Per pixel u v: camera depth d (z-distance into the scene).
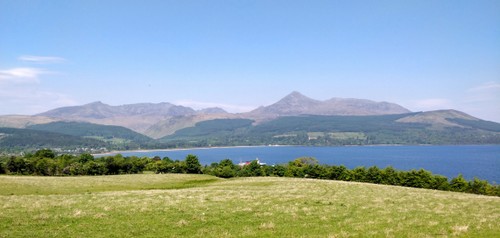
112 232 23.56
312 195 45.16
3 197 38.41
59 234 22.86
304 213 31.44
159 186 74.69
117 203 34.34
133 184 76.06
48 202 34.25
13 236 22.16
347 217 29.94
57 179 77.69
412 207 36.28
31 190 59.22
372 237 22.45
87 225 25.20
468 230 24.59
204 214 29.58
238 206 34.09
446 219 29.11
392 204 38.38
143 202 35.25
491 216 30.91
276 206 34.62
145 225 25.50
